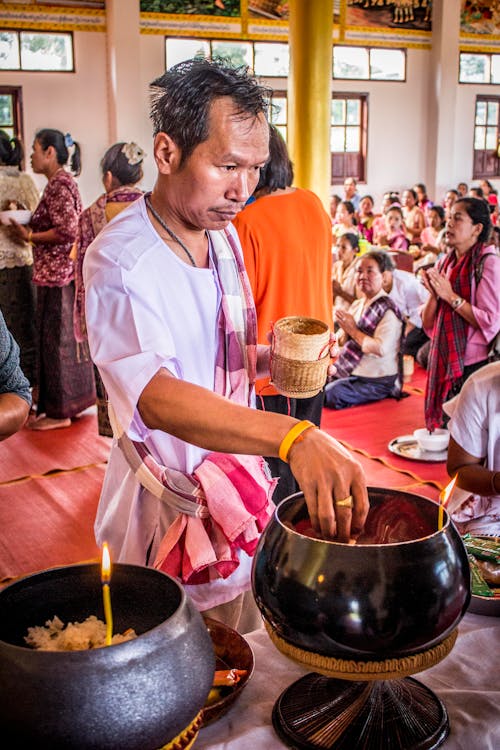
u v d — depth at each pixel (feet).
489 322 11.65
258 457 4.71
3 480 11.87
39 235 13.56
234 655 3.51
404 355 17.40
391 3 41.09
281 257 7.52
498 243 15.03
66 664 2.24
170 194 4.10
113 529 4.73
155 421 3.57
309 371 4.38
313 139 16.58
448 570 2.76
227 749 2.95
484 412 6.24
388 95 42.42
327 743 2.91
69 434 13.96
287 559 2.81
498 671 3.46
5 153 14.71
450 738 2.99
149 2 35.35
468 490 6.37
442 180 43.70
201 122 3.73
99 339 3.95
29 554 9.61
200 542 4.27
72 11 34.45
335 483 2.90
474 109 44.39
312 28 16.03
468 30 42.88
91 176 36.24
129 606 2.90
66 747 2.22
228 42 37.17
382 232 31.24
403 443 13.28
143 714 2.27
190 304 4.30
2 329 4.66
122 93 34.60
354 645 2.68
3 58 34.14
